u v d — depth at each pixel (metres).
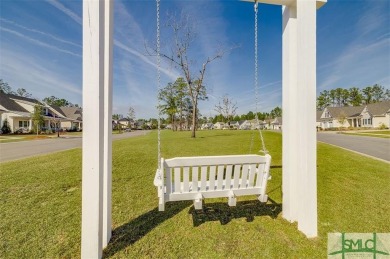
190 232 2.54
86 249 2.00
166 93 31.03
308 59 2.40
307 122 2.42
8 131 27.62
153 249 2.21
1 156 8.78
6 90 49.19
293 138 2.74
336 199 3.57
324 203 3.40
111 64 2.44
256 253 2.14
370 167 6.21
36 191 3.96
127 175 5.24
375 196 3.72
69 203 3.39
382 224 2.71
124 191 4.04
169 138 19.80
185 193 2.48
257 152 9.34
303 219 2.48
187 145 12.61
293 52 2.68
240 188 2.61
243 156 2.52
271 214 3.03
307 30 2.39
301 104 2.48
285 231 2.55
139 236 2.46
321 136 23.64
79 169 5.76
